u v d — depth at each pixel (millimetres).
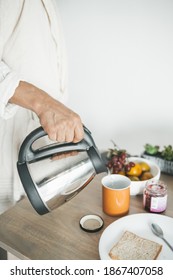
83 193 955
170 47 1098
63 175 669
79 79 1383
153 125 1251
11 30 895
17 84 699
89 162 683
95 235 767
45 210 663
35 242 744
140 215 807
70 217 839
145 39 1141
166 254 700
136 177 942
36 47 940
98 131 1427
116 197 812
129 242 717
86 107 1416
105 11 1194
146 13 1104
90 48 1292
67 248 724
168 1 1046
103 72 1297
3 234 771
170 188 971
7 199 1076
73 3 1266
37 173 650
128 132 1332
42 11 951
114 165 971
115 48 1225
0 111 722
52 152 656
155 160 1053
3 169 1030
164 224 782
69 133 634
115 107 1325
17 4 881
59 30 1019
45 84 986
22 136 1007
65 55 1059
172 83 1141
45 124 653
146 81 1198
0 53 883
